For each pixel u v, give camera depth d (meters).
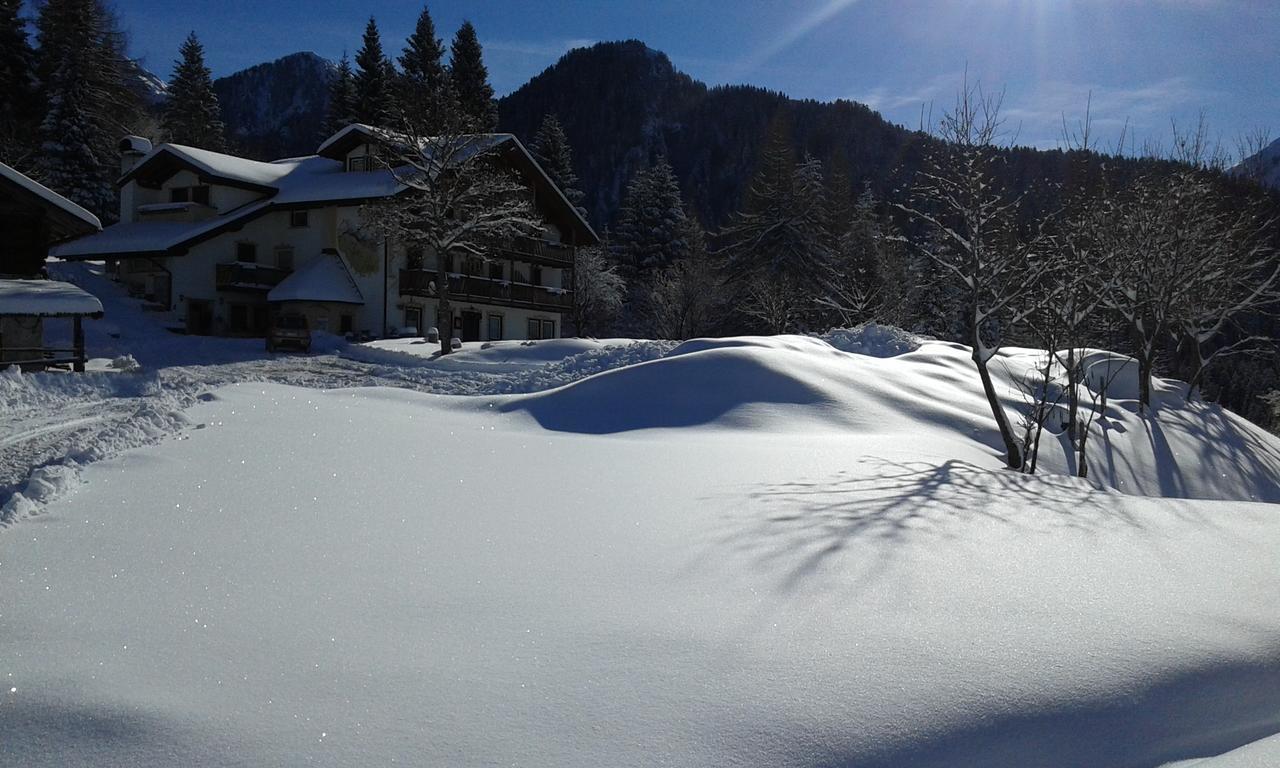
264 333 41.03
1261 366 37.22
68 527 6.09
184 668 3.83
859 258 48.44
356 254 39.38
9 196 23.03
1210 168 26.73
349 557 5.64
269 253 41.56
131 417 10.93
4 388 15.27
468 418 13.53
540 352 30.62
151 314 38.50
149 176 43.62
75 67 50.81
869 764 3.28
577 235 50.00
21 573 5.07
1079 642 4.35
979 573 5.53
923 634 4.40
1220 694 3.95
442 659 4.00
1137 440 18.45
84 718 3.33
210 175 40.88
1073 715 3.68
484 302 43.38
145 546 5.70
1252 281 28.00
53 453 10.05
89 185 50.09
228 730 3.29
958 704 3.67
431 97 35.03
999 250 15.13
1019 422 16.14
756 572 5.46
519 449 10.33
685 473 9.05
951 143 15.22
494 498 7.60
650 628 4.44
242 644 4.12
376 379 23.45
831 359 18.33
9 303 19.89
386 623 4.45
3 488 7.36
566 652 4.11
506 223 34.69
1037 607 4.87
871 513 7.22
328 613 4.58
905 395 16.41
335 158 44.88
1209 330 26.44
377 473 8.39
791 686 3.77
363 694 3.63
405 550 5.85
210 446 9.22
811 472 9.23
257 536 6.05
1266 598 5.17
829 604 4.85
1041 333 16.80
